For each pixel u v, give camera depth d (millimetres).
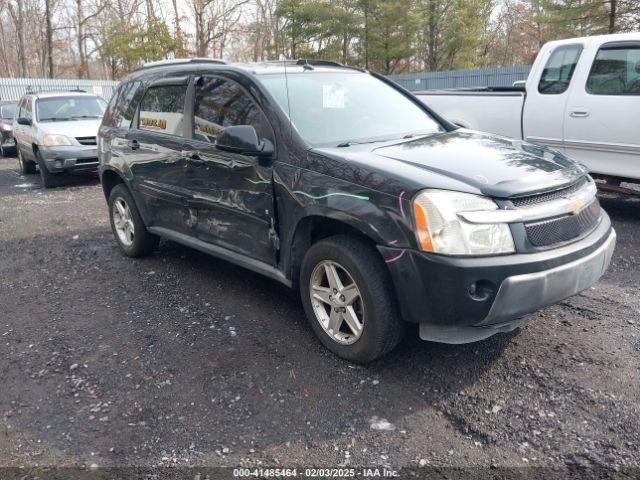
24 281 5418
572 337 3748
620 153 6406
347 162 3387
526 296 2982
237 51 43594
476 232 2939
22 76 39406
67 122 10867
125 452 2834
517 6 39938
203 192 4457
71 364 3709
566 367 3391
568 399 3088
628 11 22266
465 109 7867
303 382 3355
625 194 6508
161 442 2895
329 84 4430
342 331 3641
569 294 3180
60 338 4098
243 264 4242
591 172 6707
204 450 2818
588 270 3230
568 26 24359
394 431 2896
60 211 8547
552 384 3230
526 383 3254
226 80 4359
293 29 34281
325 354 3660
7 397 3383
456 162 3393
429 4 33844
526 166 3391
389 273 3197
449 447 2768
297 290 4746
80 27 40219
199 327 4148
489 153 3625
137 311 4504
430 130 4422
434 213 2965
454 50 34250
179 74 4891
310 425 2969
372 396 3191
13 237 7129
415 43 34531
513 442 2785
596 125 6504
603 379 3250
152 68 5523
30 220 8016
